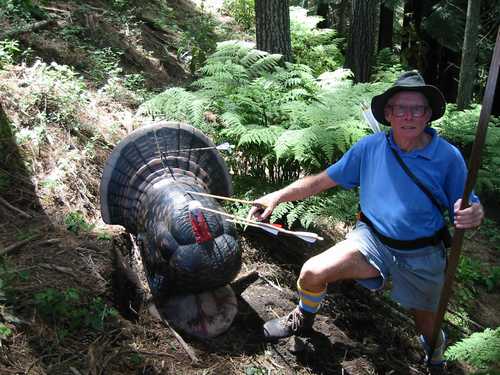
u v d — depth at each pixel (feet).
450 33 30.89
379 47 36.32
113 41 22.88
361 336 12.73
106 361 9.81
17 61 17.87
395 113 9.66
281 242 14.80
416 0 35.65
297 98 16.61
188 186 11.84
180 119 15.65
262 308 12.61
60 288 10.75
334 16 40.73
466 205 8.90
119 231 13.29
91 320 10.43
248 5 35.45
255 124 15.60
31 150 14.05
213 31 30.94
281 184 15.65
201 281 10.62
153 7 29.76
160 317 11.27
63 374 9.22
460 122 21.21
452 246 9.31
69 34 21.38
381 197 10.18
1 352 9.10
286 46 22.30
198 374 10.36
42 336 9.74
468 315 15.01
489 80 8.11
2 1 20.61
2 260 11.03
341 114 15.19
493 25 32.24
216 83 16.46
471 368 12.77
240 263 11.07
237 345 11.40
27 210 12.71
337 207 14.02
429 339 11.28
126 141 12.57
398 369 11.90
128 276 12.14
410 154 9.91
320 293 11.10
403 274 10.39
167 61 24.20
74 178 14.02
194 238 10.62
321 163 15.47
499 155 19.65
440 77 36.37
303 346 11.53
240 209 14.19
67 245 11.94
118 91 18.58
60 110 15.61
